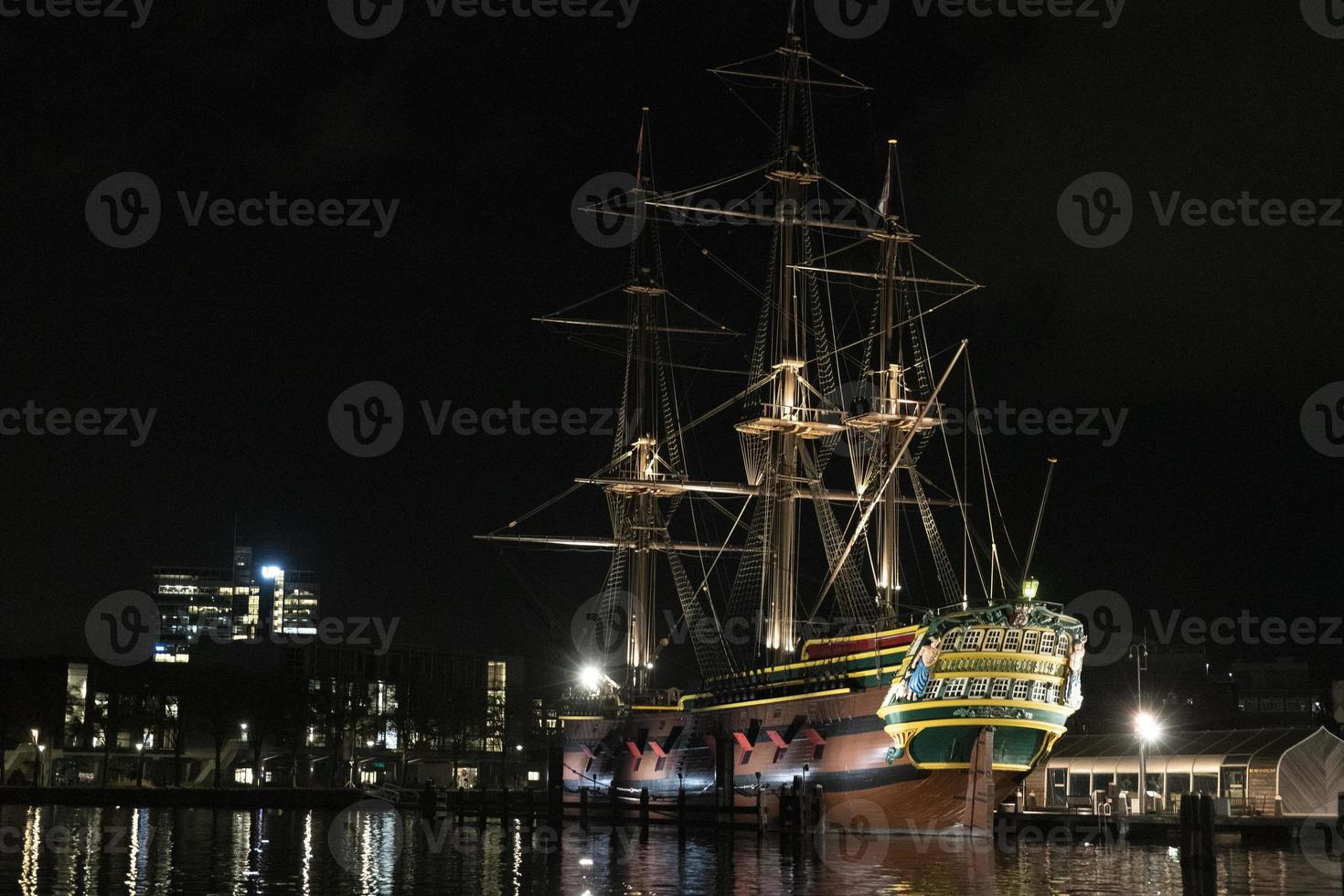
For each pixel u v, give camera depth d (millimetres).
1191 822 73062
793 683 107688
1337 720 163375
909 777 95125
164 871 74250
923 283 125875
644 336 148125
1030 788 122438
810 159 129500
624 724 133375
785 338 127562
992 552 102562
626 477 143625
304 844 96500
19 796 176625
